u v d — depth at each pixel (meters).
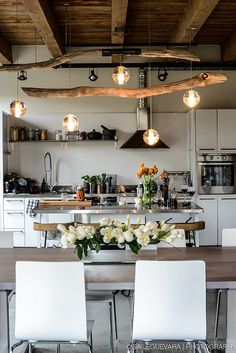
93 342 3.50
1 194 7.14
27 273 2.41
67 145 7.95
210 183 7.43
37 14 5.09
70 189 7.93
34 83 7.89
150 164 7.98
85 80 7.92
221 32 7.15
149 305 2.41
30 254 3.23
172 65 7.74
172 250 3.33
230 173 7.44
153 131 5.83
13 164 7.87
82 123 7.97
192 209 5.34
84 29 6.80
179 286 2.39
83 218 5.57
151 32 7.07
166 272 2.38
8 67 5.59
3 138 7.26
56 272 2.40
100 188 7.54
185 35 6.23
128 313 4.19
